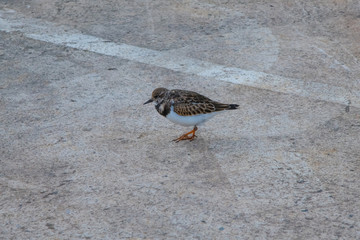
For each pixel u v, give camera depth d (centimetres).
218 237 881
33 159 1100
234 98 1340
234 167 1073
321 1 1942
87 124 1232
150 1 1941
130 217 933
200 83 1412
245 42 1644
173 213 941
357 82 1420
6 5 1891
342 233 888
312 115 1264
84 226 912
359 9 1877
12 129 1206
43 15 1814
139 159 1102
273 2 1939
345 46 1622
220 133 1200
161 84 1409
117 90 1383
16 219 930
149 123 1244
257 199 975
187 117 1117
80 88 1389
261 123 1234
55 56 1551
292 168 1066
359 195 980
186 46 1617
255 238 877
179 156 1113
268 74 1457
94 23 1762
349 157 1099
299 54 1572
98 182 1029
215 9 1875
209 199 977
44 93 1362
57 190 1006
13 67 1485
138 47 1609
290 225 908
